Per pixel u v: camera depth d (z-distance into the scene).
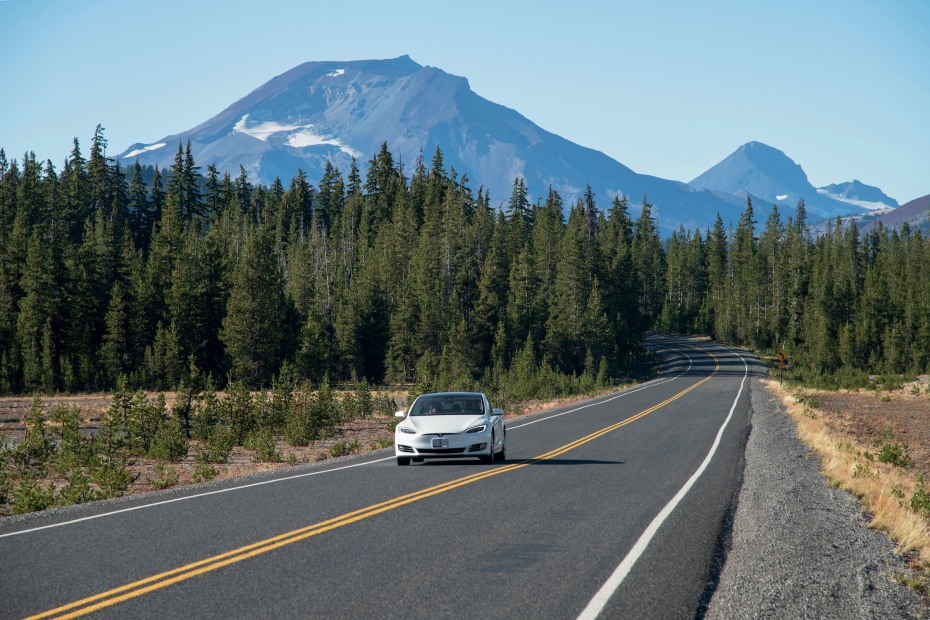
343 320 87.44
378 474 13.89
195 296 78.38
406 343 90.88
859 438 30.53
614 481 12.84
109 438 23.02
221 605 5.82
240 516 9.68
